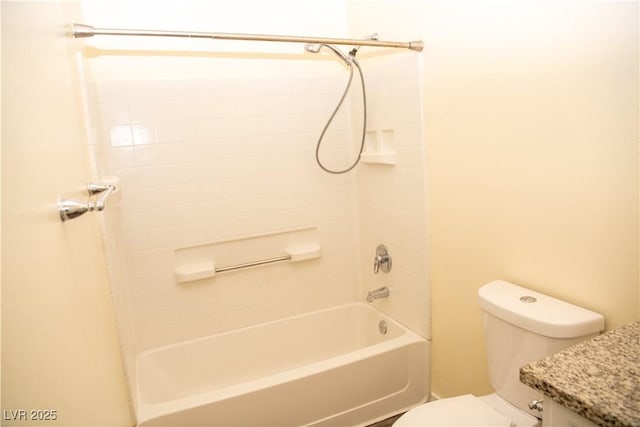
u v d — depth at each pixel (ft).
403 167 6.87
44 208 2.68
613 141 3.77
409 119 6.53
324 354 8.62
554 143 4.33
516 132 4.75
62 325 2.82
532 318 4.19
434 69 5.92
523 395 4.52
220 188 7.62
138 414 5.55
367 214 8.34
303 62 7.98
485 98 5.13
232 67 7.49
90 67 6.36
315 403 6.22
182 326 7.63
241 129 7.65
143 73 6.93
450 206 6.01
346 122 8.45
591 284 4.17
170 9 7.02
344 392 6.42
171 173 7.26
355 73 8.01
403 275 7.36
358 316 8.85
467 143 5.51
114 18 6.71
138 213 7.12
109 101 6.78
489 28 4.92
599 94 3.83
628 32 3.53
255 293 8.13
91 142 5.38
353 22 7.94
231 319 7.98
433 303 6.73
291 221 8.23
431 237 6.54
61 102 3.67
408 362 6.88
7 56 2.25
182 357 7.55
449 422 4.35
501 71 4.85
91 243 4.43
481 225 5.49
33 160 2.56
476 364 5.98
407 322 7.43
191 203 7.45
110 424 4.16
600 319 4.05
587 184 4.06
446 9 5.55
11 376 1.94
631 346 3.01
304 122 8.12
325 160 8.38
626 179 3.72
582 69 3.95
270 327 8.20
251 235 7.93
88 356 3.53
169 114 7.14
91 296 4.00
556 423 2.70
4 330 1.89
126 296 6.86
